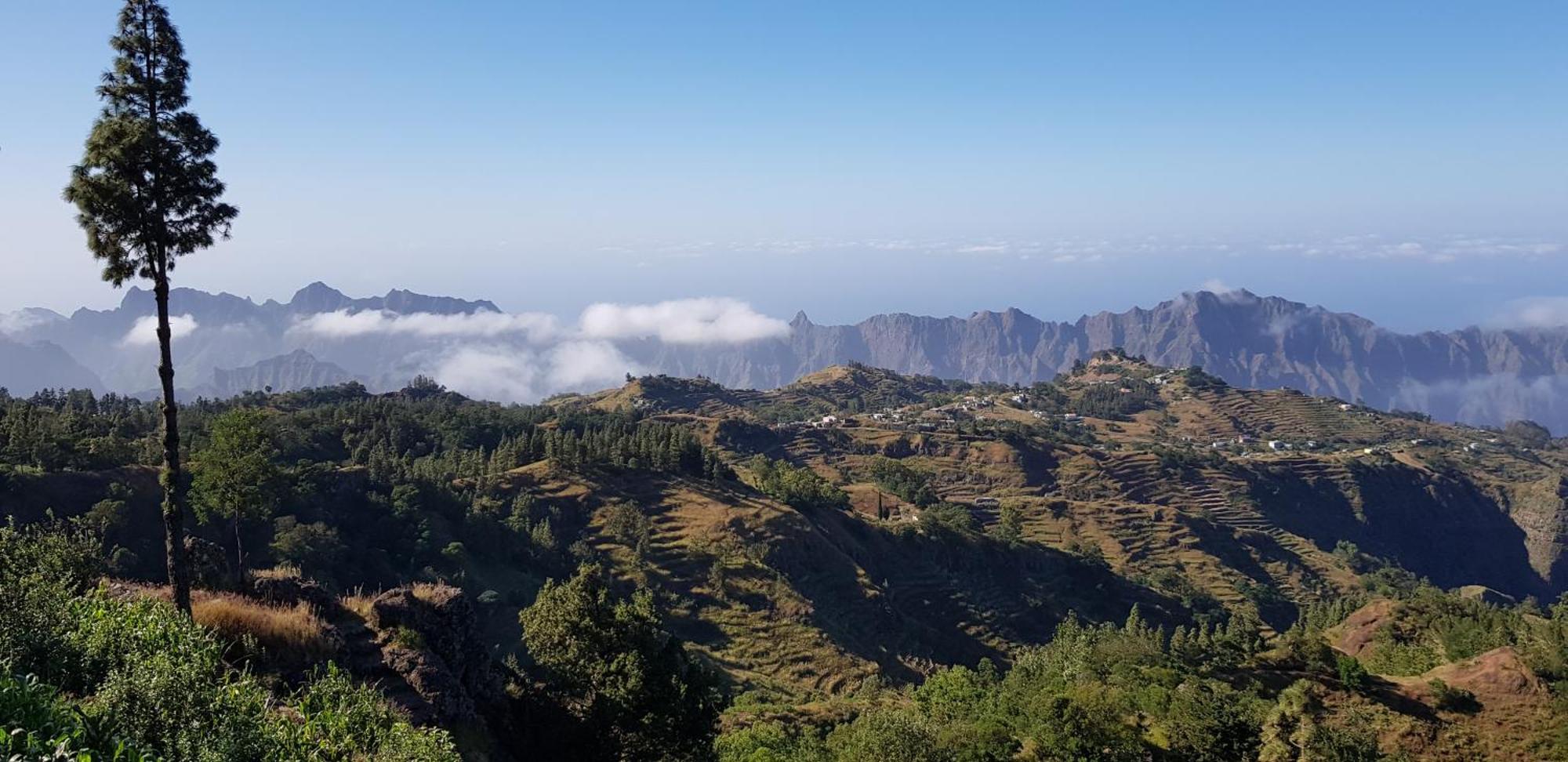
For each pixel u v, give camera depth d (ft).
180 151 81.30
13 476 273.75
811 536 474.90
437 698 93.04
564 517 463.01
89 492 289.74
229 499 118.83
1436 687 191.42
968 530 581.53
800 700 307.58
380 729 68.28
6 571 63.77
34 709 45.21
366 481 414.82
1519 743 171.73
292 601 101.55
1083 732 166.09
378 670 93.40
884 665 374.84
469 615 114.21
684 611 384.06
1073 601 528.22
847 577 452.35
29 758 40.24
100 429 416.05
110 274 81.82
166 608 69.82
